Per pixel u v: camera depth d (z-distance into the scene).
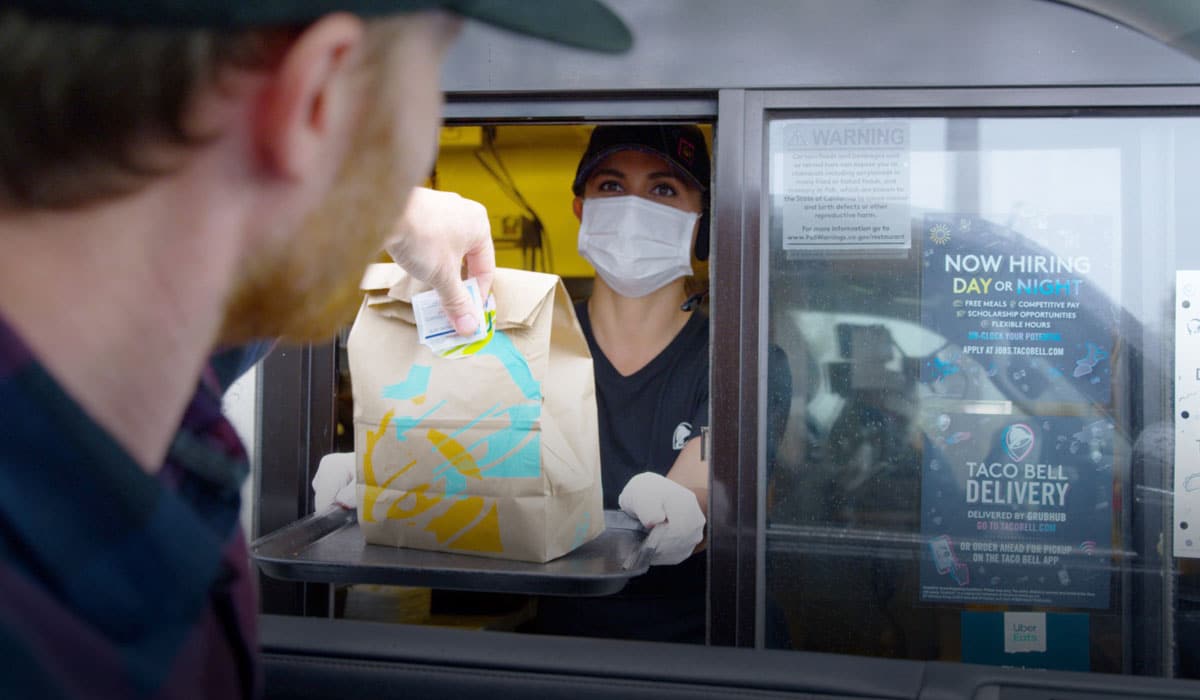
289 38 0.39
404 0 0.41
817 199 1.99
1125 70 1.86
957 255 1.97
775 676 1.23
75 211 0.39
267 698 1.31
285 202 0.43
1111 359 1.95
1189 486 1.94
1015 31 1.88
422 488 1.72
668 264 2.34
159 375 0.43
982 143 1.96
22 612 0.35
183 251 0.41
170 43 0.37
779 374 2.01
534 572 1.64
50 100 0.37
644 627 2.37
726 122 1.95
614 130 2.34
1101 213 1.94
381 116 0.44
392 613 2.73
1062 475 1.96
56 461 0.38
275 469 2.16
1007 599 1.98
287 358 2.15
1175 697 1.18
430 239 1.18
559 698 1.25
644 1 1.95
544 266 2.91
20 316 0.39
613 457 2.41
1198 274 1.92
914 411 1.99
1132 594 1.96
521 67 1.97
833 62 1.92
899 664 1.27
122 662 0.39
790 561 2.01
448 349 1.66
